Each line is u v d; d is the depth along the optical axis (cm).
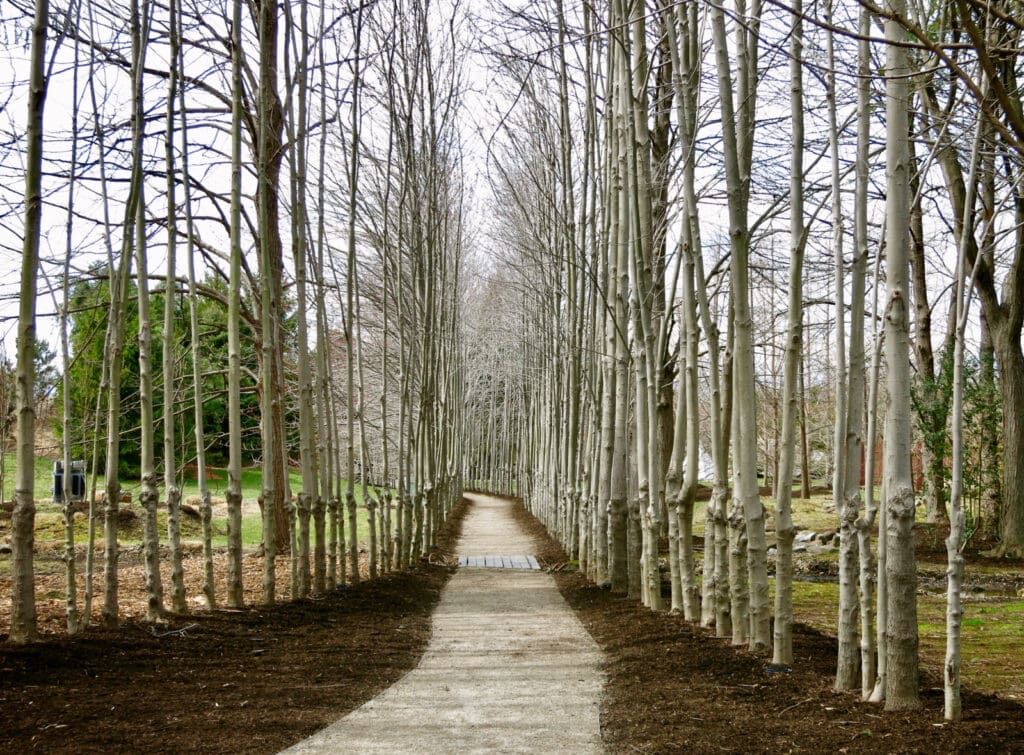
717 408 761
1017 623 905
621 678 632
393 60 1387
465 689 610
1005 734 425
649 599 980
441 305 2084
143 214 792
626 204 1094
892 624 480
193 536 1764
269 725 486
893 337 468
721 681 584
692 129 911
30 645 601
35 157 602
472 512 3656
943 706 482
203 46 1164
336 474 1171
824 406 3594
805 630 781
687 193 754
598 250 1482
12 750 411
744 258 641
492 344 3959
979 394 1655
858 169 543
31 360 612
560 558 1753
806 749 421
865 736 433
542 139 1678
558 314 1847
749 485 664
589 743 468
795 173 612
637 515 1091
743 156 723
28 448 613
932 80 629
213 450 2403
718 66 632
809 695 527
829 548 1677
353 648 738
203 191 1336
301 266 1021
